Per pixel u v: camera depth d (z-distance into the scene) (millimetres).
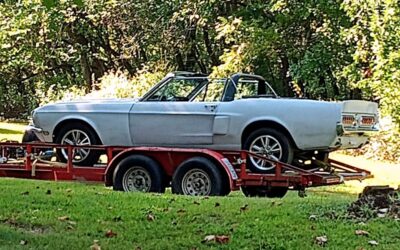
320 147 9273
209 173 9375
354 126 9312
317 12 20031
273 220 6914
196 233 6383
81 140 10492
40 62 30969
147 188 9789
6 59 31250
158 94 10242
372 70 16969
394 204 7188
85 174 10328
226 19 21500
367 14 16531
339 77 20375
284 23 21031
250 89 10195
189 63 26750
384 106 15820
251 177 9430
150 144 10086
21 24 26766
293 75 21016
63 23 26953
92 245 5941
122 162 9891
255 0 21859
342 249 5785
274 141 9391
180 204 8008
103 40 28844
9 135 24062
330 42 20203
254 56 20922
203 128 9711
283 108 9320
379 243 5980
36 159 10727
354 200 8055
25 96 37438
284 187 9570
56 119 10539
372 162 17172
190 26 24125
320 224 6688
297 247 5844
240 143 9570
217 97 9891
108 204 7969
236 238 6160
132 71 26969
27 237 6191
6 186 9945
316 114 9164
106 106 10336
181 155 9672
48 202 8078
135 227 6664
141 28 25109
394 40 15422
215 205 7910
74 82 32438
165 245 5938
